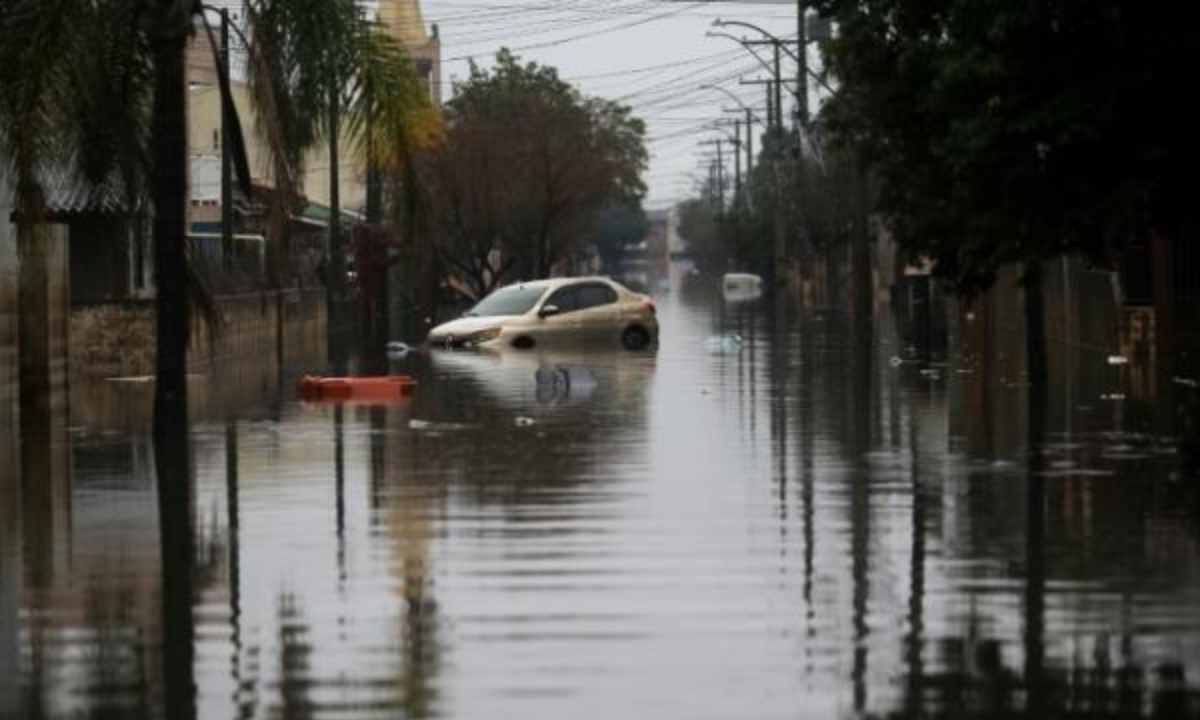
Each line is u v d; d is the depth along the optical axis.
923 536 27.52
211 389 59.47
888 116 36.50
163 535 28.52
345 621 22.00
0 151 45.34
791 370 65.69
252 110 43.16
